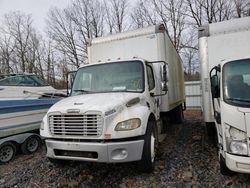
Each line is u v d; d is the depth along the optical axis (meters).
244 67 4.38
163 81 5.96
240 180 4.48
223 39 6.08
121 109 4.69
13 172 5.70
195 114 14.92
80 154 4.54
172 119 10.14
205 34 6.21
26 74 9.07
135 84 5.75
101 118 4.42
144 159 4.84
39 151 7.34
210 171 4.97
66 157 4.65
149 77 6.12
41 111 7.78
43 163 6.10
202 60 6.23
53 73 35.53
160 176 4.88
